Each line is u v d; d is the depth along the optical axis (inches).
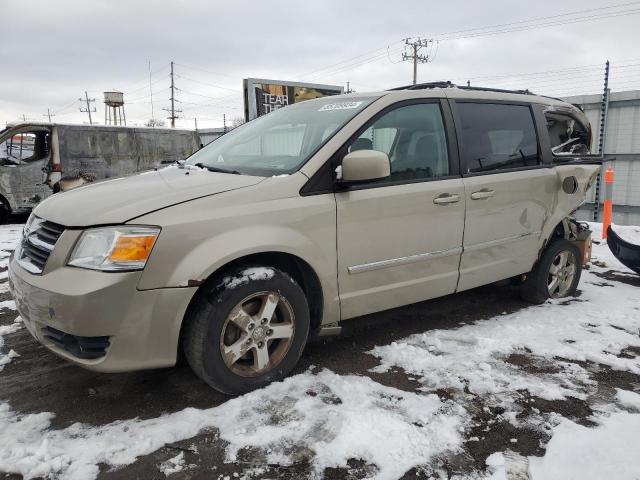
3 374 120.4
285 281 111.2
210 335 102.5
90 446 90.5
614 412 104.3
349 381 115.3
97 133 453.7
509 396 109.9
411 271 133.6
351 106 133.7
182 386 114.4
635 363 126.7
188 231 99.1
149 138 492.1
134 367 98.0
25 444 91.6
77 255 96.7
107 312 93.3
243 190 108.8
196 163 142.4
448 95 145.4
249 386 109.3
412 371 121.6
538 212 163.5
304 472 84.8
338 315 123.2
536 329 149.1
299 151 125.8
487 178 147.4
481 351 132.6
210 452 89.9
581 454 88.9
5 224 410.6
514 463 87.2
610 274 222.5
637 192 524.7
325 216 115.6
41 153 431.5
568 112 189.5
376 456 88.3
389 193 125.8
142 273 95.0
